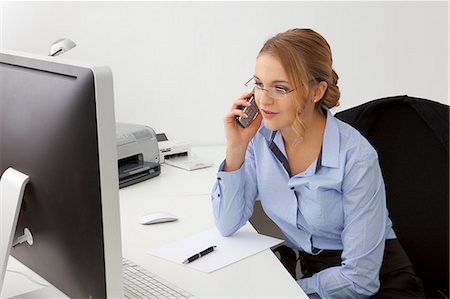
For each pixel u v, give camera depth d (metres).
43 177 1.09
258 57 1.61
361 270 1.59
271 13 2.64
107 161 0.98
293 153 1.72
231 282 1.39
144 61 2.62
